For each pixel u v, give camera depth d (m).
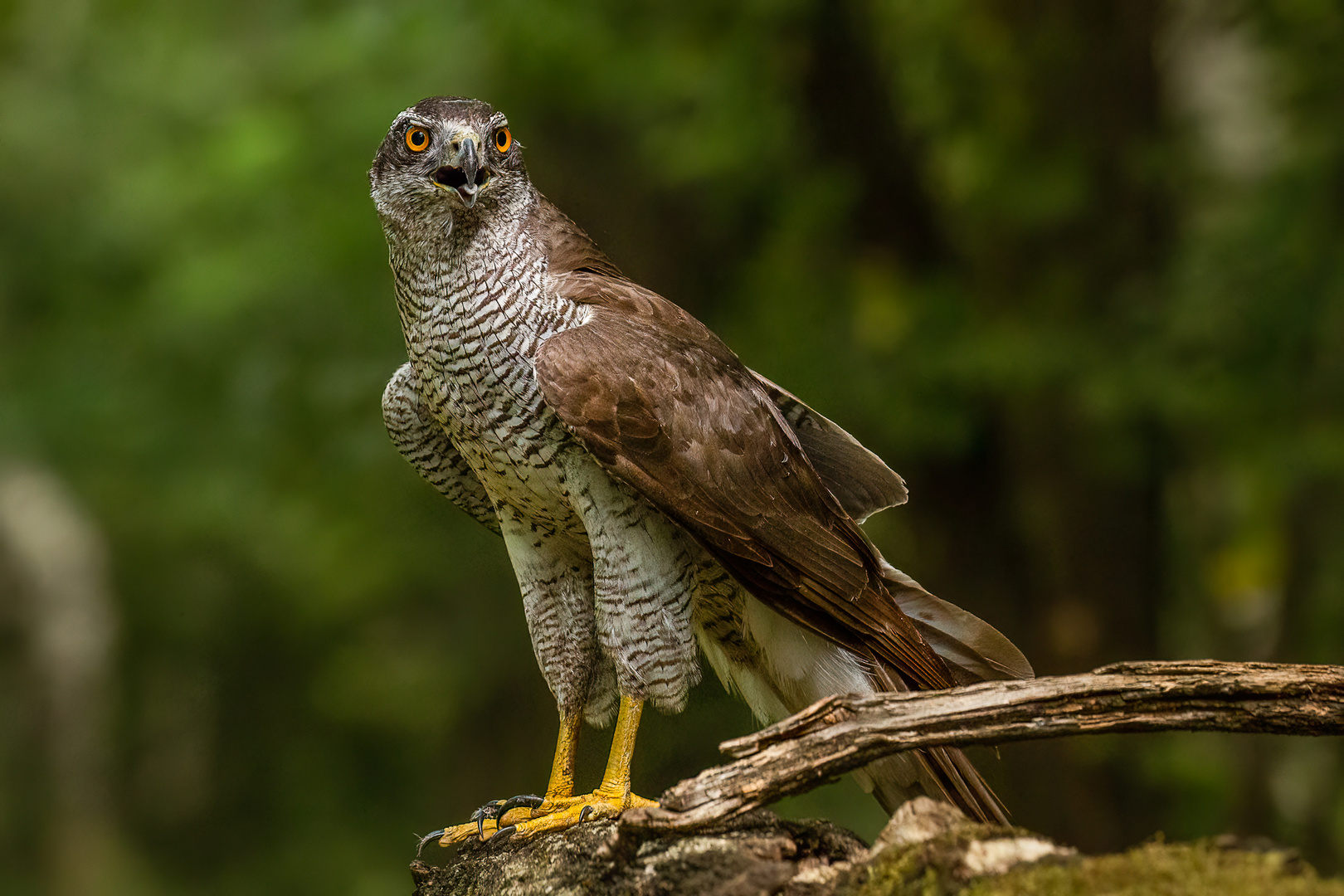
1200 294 11.75
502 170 5.34
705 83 13.43
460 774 14.29
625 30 13.41
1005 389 11.89
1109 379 11.58
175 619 20.34
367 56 14.45
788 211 13.15
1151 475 12.34
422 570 15.04
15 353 18.41
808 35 12.79
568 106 13.41
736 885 4.07
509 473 5.47
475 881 4.99
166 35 17.25
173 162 16.12
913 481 12.68
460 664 14.52
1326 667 4.23
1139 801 11.90
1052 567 12.23
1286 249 11.65
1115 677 4.21
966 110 12.88
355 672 18.34
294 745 19.45
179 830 20.03
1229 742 12.38
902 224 13.05
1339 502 12.20
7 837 21.61
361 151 14.24
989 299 12.55
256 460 15.62
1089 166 12.33
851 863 4.17
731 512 5.28
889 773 5.58
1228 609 14.48
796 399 5.89
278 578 18.75
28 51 17.64
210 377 16.12
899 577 5.76
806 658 5.72
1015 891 3.50
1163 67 13.05
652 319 5.47
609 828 4.93
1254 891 3.36
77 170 18.41
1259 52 13.13
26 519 22.17
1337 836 12.59
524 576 5.83
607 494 5.30
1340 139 11.70
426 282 5.36
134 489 18.94
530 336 5.25
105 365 17.64
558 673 5.80
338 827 18.86
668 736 10.54
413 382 5.78
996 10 12.48
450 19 13.95
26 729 21.94
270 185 14.65
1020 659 5.54
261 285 14.50
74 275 18.11
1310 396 11.74
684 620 5.39
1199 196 12.75
